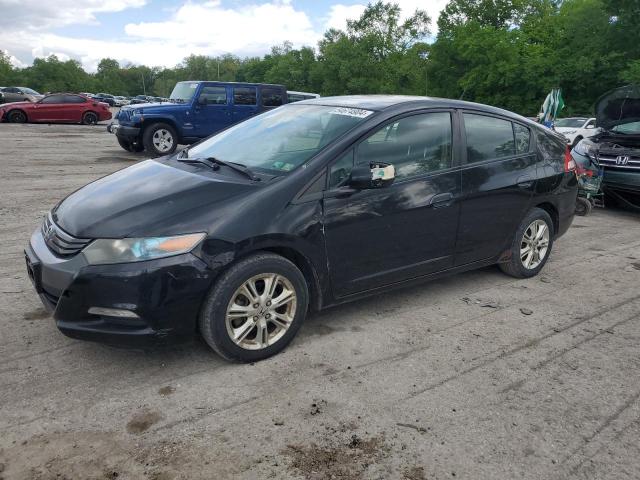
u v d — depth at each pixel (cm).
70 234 314
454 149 430
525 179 478
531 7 5028
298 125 414
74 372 326
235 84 1420
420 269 418
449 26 5162
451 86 4962
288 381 324
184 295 306
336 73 5938
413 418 292
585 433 285
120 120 1394
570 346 383
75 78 11750
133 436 270
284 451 263
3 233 613
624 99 814
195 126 1384
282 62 7450
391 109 402
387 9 5853
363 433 278
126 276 295
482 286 497
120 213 317
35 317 396
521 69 4025
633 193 784
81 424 278
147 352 351
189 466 251
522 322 421
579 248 646
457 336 392
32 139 1731
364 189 369
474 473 253
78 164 1205
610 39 3550
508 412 301
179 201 325
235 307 326
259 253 332
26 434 269
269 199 335
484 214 449
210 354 352
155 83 15962
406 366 347
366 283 386
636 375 345
